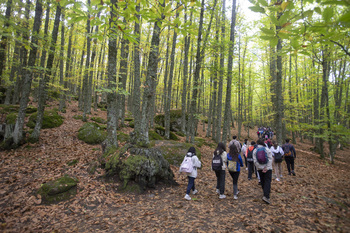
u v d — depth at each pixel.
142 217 4.08
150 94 6.94
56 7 7.78
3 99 13.81
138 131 7.12
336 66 12.05
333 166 10.52
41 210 4.11
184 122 16.06
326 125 10.77
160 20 2.48
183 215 4.16
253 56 16.84
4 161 6.22
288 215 4.03
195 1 2.44
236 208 4.48
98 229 3.63
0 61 8.05
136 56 9.16
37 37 7.04
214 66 9.35
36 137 8.06
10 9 7.36
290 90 14.09
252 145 7.07
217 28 11.39
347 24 1.42
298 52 1.90
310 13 1.43
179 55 17.22
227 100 9.91
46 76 8.34
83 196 4.77
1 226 3.48
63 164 6.39
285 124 14.55
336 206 4.39
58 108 14.41
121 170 5.57
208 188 5.96
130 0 2.24
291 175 7.73
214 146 13.59
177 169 7.64
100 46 12.85
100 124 12.83
